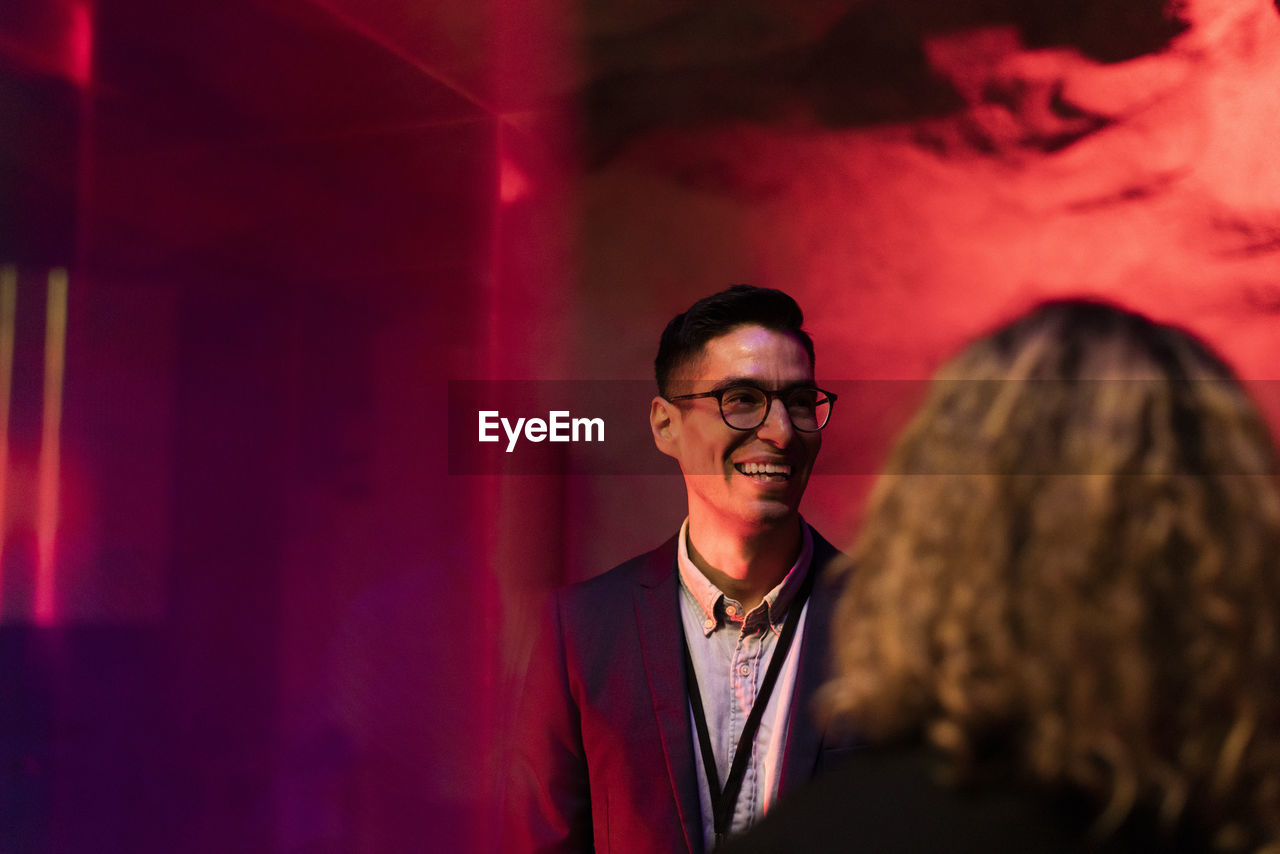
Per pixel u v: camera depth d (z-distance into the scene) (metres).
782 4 4.35
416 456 4.83
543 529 4.60
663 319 4.62
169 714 4.94
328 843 3.52
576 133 4.70
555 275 4.74
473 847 3.48
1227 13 4.02
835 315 4.42
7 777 4.82
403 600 3.61
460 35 4.56
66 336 5.18
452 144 4.79
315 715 3.70
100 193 5.12
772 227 4.52
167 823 4.77
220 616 5.01
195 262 5.20
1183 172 4.07
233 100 4.91
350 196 4.95
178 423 5.19
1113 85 4.15
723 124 4.55
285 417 5.02
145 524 5.09
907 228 4.36
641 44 4.51
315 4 4.54
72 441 5.16
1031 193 4.23
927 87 4.34
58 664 4.99
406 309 4.89
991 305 4.26
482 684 4.05
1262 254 3.98
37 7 4.76
